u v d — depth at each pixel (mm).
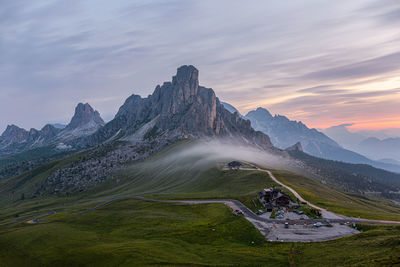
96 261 69938
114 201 169375
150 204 144500
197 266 61375
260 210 105875
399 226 78688
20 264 76250
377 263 49719
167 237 85688
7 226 130375
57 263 73000
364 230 80188
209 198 141125
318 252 63781
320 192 154250
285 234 80688
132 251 72562
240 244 77000
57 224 116625
